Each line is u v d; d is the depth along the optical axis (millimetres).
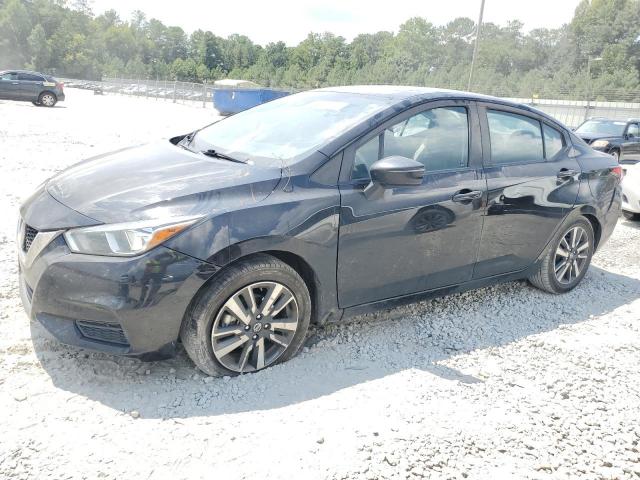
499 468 2719
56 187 3426
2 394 2932
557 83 84375
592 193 4938
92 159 3936
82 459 2543
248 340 3258
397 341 3920
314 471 2590
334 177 3447
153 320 2918
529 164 4508
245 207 3102
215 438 2754
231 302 3117
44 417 2791
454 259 4062
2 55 119875
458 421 3047
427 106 3990
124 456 2586
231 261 3043
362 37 157125
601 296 5105
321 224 3322
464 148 4125
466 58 131375
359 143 3588
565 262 4941
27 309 3127
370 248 3576
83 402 2936
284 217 3186
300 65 148625
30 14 125250
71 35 132375
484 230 4168
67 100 35906
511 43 131250
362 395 3217
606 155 5352
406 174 3352
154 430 2775
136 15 175625
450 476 2639
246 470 2564
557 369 3703
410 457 2734
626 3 117875
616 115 39812
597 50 119750
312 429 2879
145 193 3107
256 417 2936
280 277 3252
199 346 3086
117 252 2873
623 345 4133
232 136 4094
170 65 155250
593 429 3082
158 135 16609
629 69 110750
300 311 3398
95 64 132750
